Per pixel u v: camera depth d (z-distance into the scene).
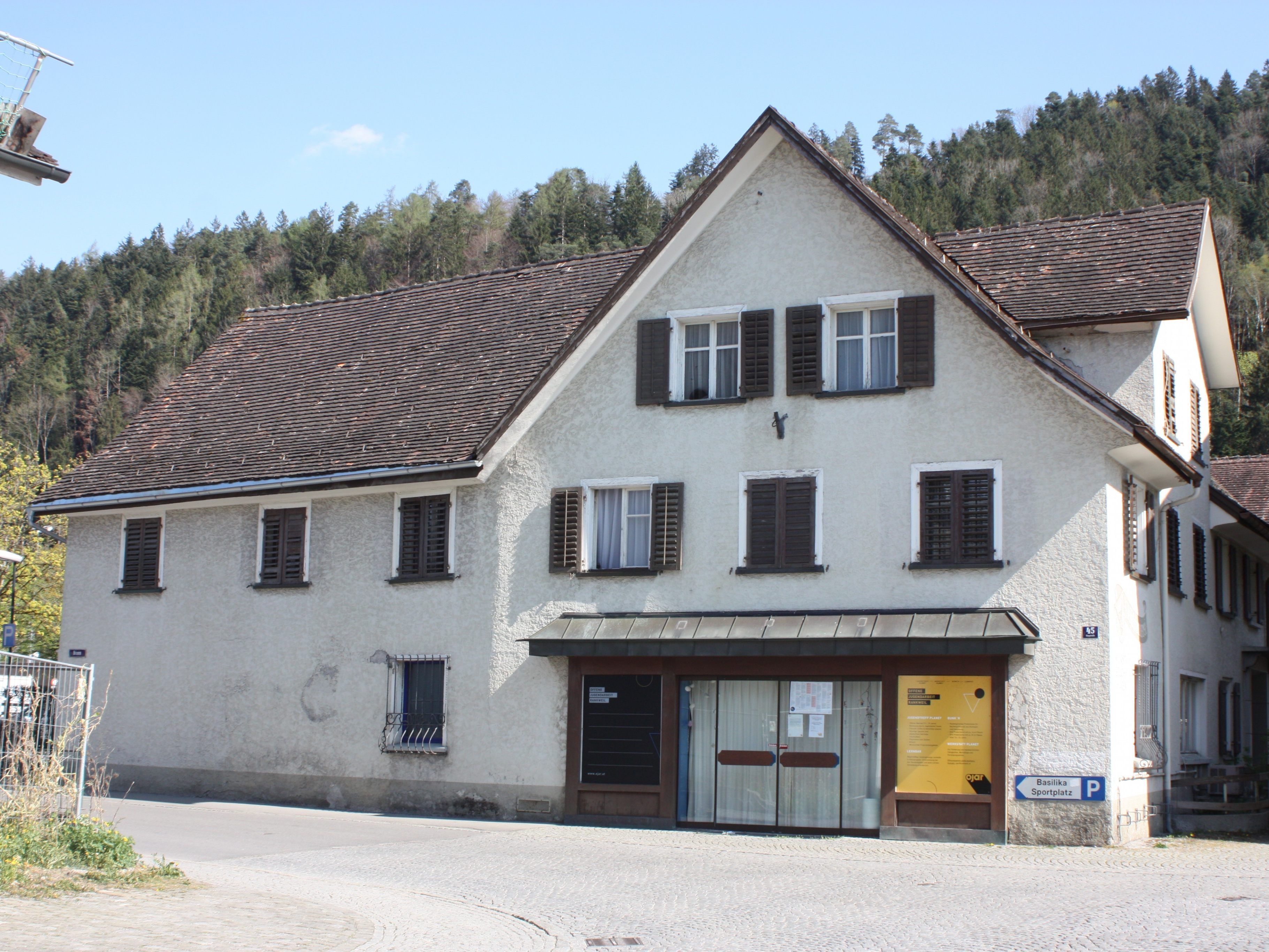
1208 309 23.39
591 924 11.46
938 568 18.62
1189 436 22.89
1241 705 27.08
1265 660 28.61
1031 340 18.38
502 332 24.55
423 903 12.45
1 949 8.73
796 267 20.14
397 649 22.03
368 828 19.05
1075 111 150.88
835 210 20.02
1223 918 11.46
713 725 19.70
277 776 22.80
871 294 19.59
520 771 20.66
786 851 16.81
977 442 18.72
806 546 19.45
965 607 18.44
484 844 17.22
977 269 21.77
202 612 24.11
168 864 13.24
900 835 18.12
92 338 124.31
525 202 142.25
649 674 19.98
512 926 11.35
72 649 25.42
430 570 21.97
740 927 11.27
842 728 18.97
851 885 13.74
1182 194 113.06
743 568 19.75
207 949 9.29
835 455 19.50
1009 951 10.05
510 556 21.27
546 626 20.52
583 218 131.88
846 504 19.33
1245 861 15.94
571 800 20.09
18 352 124.81
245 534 23.88
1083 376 20.19
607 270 25.06
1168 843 18.17
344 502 22.97
